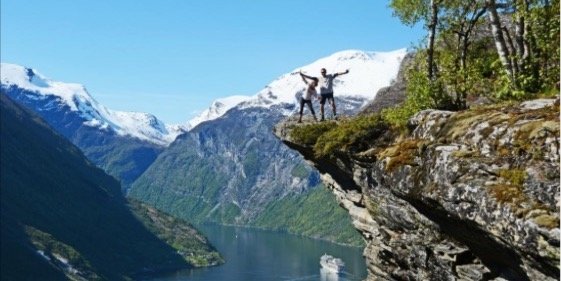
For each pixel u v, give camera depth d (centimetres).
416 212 2159
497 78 2481
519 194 1369
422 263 2211
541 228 1272
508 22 3131
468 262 1941
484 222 1436
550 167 1347
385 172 1884
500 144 1506
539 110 1515
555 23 2125
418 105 2622
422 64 2903
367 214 2930
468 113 1745
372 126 2606
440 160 1634
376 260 2827
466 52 2872
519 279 1636
